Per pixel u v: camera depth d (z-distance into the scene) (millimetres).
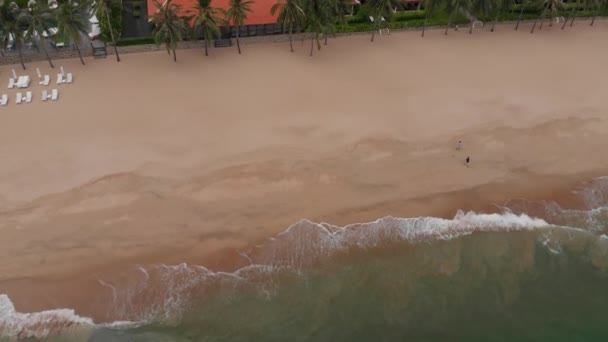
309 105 52344
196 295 34938
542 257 38906
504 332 33688
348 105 52719
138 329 32812
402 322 34125
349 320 34062
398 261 38094
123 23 62594
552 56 63781
